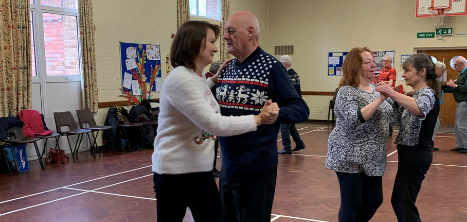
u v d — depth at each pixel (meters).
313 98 12.48
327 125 11.43
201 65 1.91
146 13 8.74
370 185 2.66
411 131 2.66
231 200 2.31
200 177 1.93
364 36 11.62
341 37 11.92
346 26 11.82
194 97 1.76
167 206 1.96
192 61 1.86
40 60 6.92
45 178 5.47
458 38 10.52
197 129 1.89
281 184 4.97
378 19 11.39
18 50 6.35
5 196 4.60
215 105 1.99
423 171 2.69
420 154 2.66
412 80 2.74
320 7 12.14
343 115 2.52
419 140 2.66
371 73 2.61
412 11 10.96
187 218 3.75
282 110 2.00
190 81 1.78
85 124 7.54
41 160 6.14
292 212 3.90
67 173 5.76
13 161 5.88
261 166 2.14
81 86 7.64
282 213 3.87
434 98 2.63
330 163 2.66
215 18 10.95
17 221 3.73
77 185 5.06
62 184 5.12
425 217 3.75
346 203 2.61
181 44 1.85
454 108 10.84
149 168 6.04
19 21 6.35
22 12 6.39
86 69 7.53
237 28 2.14
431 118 2.65
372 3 11.42
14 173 5.81
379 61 11.46
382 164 2.59
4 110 6.25
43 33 6.97
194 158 1.88
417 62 2.70
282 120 1.99
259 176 2.15
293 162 6.27
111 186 4.98
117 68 8.19
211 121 1.74
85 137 7.71
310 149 7.47
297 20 12.53
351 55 2.63
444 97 10.93
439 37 10.70
